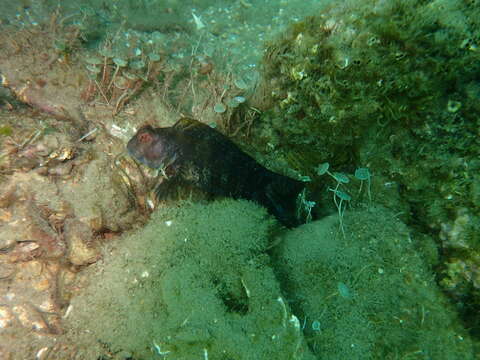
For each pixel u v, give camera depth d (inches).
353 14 9.2
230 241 8.8
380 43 9.0
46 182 9.4
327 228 9.7
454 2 8.3
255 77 14.7
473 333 9.6
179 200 9.9
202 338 7.8
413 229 10.6
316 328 8.4
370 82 9.4
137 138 10.5
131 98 12.5
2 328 8.8
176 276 8.3
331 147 11.3
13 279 9.0
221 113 12.9
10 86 11.6
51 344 8.8
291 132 11.5
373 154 10.6
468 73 8.8
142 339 8.3
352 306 8.8
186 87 14.0
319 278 9.1
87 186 9.8
